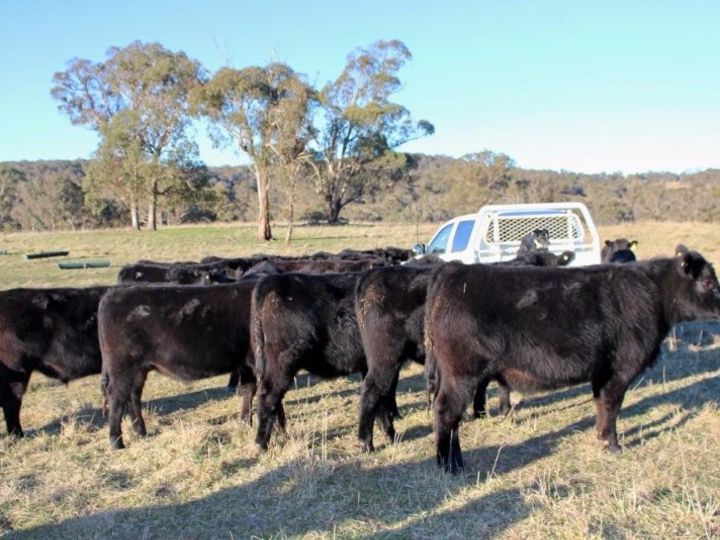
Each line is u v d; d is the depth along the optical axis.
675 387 7.46
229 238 40.75
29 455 6.19
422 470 5.36
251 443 6.12
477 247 10.25
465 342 5.26
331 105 54.06
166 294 6.55
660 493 4.73
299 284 6.23
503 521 4.43
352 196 61.03
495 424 6.57
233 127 40.22
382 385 5.98
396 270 6.07
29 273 22.95
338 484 5.16
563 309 5.37
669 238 23.81
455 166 65.44
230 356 6.58
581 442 5.90
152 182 52.38
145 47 57.03
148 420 7.20
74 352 7.00
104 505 5.02
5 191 82.00
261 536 4.41
